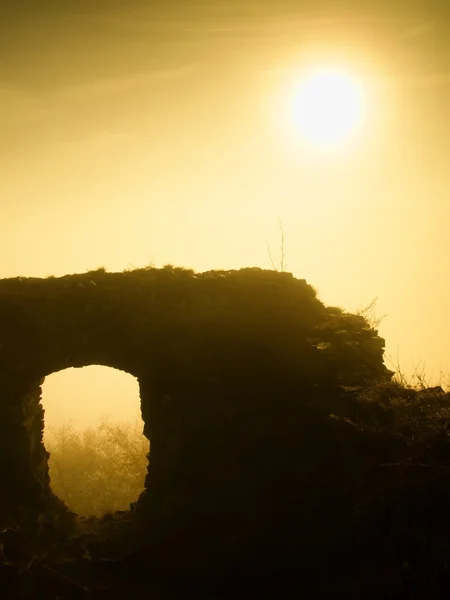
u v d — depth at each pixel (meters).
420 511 10.55
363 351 14.22
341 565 11.45
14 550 13.27
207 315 15.06
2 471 14.25
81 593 12.47
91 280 15.44
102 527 14.73
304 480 12.70
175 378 14.76
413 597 9.88
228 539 12.97
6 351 14.71
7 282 15.39
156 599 12.14
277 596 11.54
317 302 15.92
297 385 13.89
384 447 11.48
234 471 13.62
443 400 12.26
